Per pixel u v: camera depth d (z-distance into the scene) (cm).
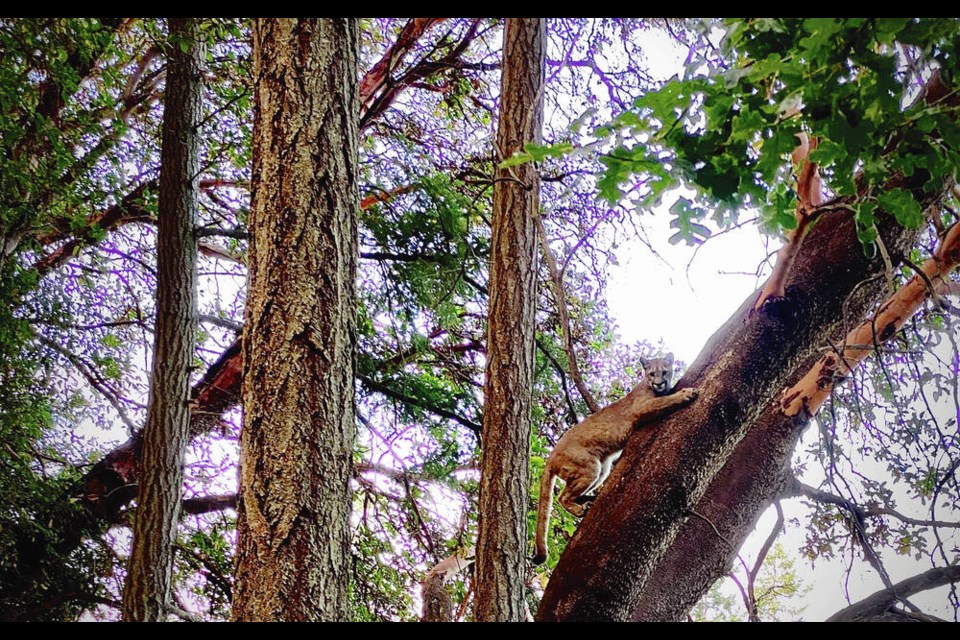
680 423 405
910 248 409
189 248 662
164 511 595
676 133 295
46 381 889
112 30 714
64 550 843
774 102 283
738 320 427
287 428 345
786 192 306
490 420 420
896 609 455
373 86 945
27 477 818
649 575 401
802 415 482
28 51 654
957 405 389
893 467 520
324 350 354
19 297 813
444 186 869
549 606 398
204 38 708
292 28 380
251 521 341
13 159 700
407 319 866
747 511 470
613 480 411
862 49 267
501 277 435
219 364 916
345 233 372
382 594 880
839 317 402
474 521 863
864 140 276
